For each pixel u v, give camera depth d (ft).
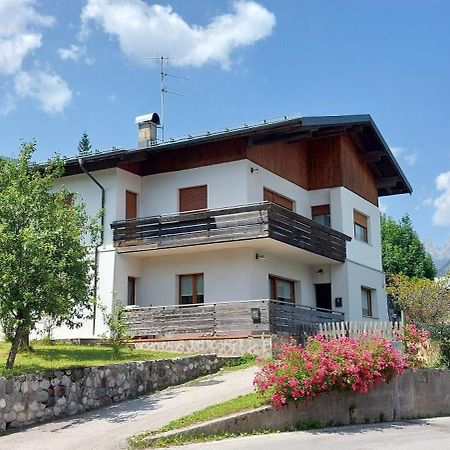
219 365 60.64
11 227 46.32
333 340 46.39
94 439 36.47
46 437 37.32
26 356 54.19
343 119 80.18
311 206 87.45
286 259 79.87
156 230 73.51
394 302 107.65
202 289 75.20
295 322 69.31
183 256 76.43
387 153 92.12
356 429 42.32
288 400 41.63
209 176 75.97
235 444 35.65
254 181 75.05
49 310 44.57
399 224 157.28
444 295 95.61
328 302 84.89
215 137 72.08
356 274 86.53
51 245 43.86
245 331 66.18
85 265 47.14
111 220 76.02
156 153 79.61
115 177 76.64
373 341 47.11
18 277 43.39
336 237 81.97
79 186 78.54
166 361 54.13
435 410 52.80
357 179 91.81
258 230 67.97
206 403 44.16
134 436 36.65
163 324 70.33
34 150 52.75
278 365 42.96
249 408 40.73
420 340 53.98
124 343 60.59
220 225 70.18
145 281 78.18
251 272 72.08
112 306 73.46
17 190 48.62
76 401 44.50
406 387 50.14
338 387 43.60
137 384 50.47
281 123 70.49
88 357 55.06
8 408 39.55
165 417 40.96
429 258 153.99
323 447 34.94
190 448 34.47
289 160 83.71
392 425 44.88
